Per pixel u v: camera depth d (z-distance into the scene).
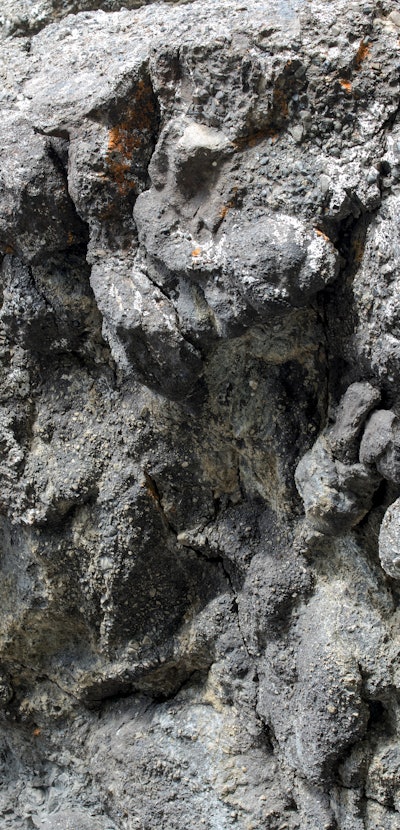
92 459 4.08
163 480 4.05
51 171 3.76
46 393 4.12
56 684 4.59
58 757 4.63
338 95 3.44
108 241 3.73
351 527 3.85
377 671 3.79
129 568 4.14
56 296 3.93
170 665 4.31
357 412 3.63
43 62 3.95
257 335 3.76
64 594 4.32
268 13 3.51
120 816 4.38
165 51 3.54
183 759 4.26
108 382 4.06
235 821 4.12
